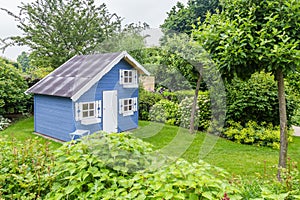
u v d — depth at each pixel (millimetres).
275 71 2721
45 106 5934
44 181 1954
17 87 8094
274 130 5480
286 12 2451
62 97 5320
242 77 2797
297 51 2252
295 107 5586
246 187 1943
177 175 1790
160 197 1600
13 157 2186
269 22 2422
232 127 5699
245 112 5699
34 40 9289
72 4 9984
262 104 5473
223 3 2941
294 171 2066
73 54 9234
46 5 9836
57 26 9500
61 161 2025
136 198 1605
